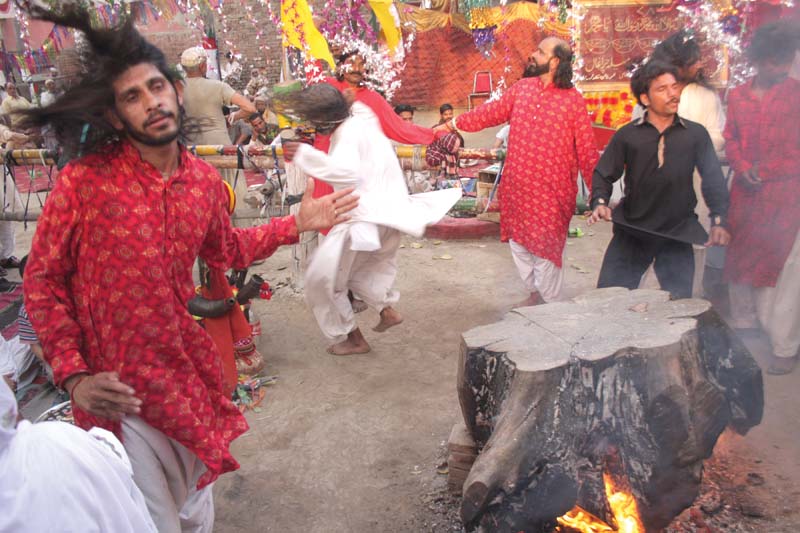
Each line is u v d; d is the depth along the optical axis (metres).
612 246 3.96
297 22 6.32
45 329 1.97
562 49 4.23
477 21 8.09
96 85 1.90
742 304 4.17
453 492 2.96
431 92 8.42
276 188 5.21
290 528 2.86
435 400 3.84
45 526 1.27
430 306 5.27
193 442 2.13
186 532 2.42
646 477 2.43
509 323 2.81
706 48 5.74
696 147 3.60
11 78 11.88
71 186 1.92
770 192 3.79
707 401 2.54
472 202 7.48
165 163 2.05
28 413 3.85
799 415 3.41
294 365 4.40
